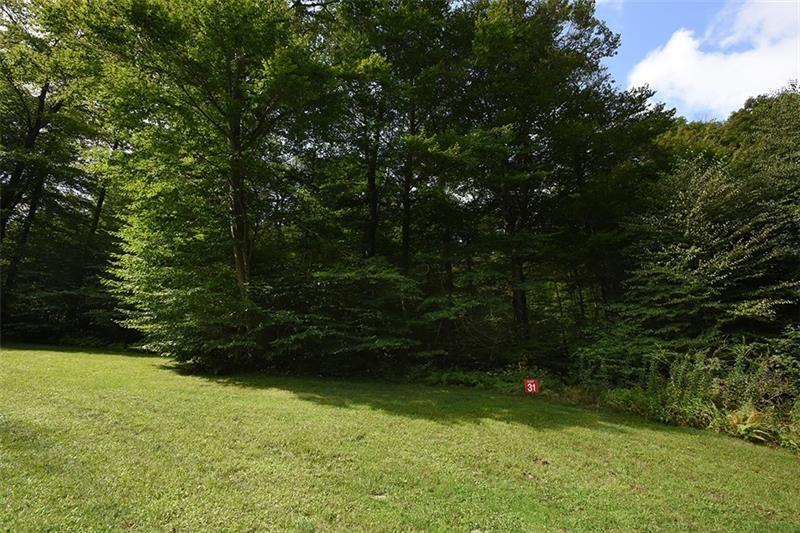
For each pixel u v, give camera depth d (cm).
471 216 1452
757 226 1016
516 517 392
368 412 739
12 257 1809
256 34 991
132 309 1694
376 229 1465
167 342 1072
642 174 1326
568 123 1306
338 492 416
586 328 1144
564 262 1376
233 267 1223
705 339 923
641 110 1397
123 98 980
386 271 1120
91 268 1820
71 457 441
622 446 623
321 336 1108
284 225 1295
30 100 1903
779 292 972
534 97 1308
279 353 1101
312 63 1023
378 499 410
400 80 1296
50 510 334
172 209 1105
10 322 1750
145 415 622
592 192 1284
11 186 1845
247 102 1081
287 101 1052
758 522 417
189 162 1080
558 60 1337
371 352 1216
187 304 1059
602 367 961
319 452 522
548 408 832
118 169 1060
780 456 628
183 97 1076
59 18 950
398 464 502
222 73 1054
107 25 936
